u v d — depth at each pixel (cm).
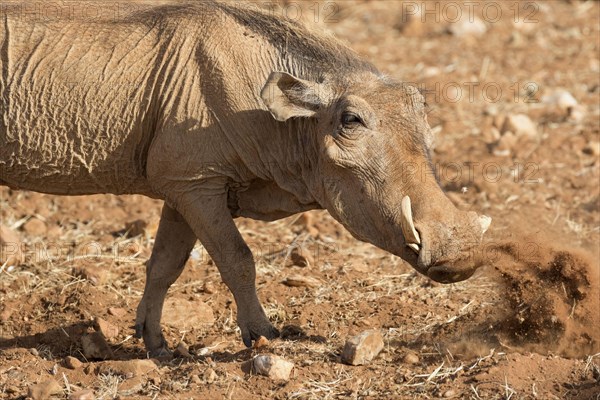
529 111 2891
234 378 1414
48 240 2148
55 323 1794
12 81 1587
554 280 1545
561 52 3428
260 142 1546
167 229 1661
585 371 1388
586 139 2656
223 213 1563
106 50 1588
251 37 1564
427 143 1452
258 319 1584
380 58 3362
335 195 1473
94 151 1592
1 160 1609
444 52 3431
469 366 1439
